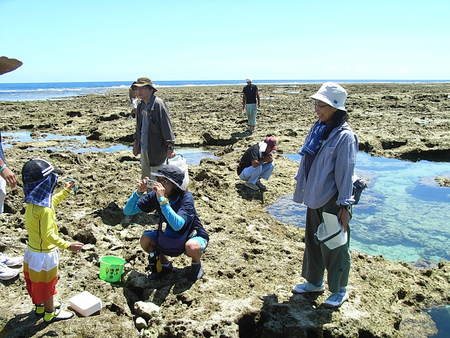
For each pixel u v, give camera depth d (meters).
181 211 4.93
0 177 5.04
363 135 15.02
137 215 7.12
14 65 4.67
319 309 4.64
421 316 4.99
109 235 6.37
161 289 4.91
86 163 11.12
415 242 6.97
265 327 4.45
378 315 4.70
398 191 9.65
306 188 4.52
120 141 15.84
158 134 7.05
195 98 35.69
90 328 4.18
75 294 4.81
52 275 4.11
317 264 4.79
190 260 5.63
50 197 4.05
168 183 4.95
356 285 5.27
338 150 4.25
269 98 34.66
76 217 6.88
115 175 9.82
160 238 5.02
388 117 20.36
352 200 4.26
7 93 60.91
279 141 14.48
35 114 22.00
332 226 4.29
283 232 7.09
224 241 6.27
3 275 4.92
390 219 7.95
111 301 4.68
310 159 4.51
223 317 4.40
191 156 13.23
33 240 4.04
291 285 5.17
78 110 23.69
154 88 7.01
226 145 15.23
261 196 8.96
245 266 5.54
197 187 8.90
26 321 4.24
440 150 13.13
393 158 13.12
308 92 45.16
